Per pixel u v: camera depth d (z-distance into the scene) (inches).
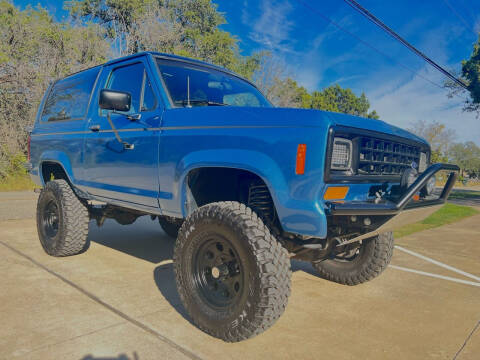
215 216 96.3
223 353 90.1
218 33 1145.4
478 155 3208.7
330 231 103.4
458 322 115.4
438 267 183.8
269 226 97.0
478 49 978.7
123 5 959.0
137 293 127.6
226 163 97.3
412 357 92.5
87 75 165.3
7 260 159.9
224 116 103.0
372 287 147.1
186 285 102.8
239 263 91.7
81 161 152.7
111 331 98.3
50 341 91.4
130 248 193.5
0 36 620.7
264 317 87.5
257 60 1029.2
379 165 103.2
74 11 890.7
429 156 125.0
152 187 119.2
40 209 173.0
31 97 614.5
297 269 170.2
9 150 561.3
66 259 165.9
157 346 91.7
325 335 103.0
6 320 102.0
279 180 90.1
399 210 91.1
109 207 168.1
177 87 129.1
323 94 2206.0
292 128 90.0
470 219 407.2
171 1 1208.2
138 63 136.7
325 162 85.4
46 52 640.4
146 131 121.5
